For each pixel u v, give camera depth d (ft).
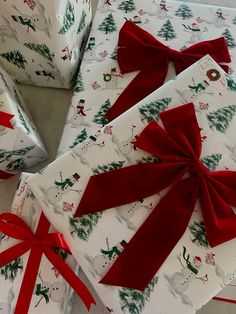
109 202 1.96
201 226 1.94
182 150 1.95
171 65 2.51
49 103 3.04
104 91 2.51
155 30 2.64
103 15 2.70
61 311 2.05
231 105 2.12
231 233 1.89
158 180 1.94
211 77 2.16
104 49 2.61
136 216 1.97
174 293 1.88
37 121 2.99
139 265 1.90
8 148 2.38
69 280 2.03
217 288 1.89
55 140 2.95
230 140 2.06
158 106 2.13
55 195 2.02
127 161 2.04
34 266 2.09
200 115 2.09
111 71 2.55
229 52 2.57
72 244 1.98
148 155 2.03
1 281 2.09
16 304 2.05
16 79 3.01
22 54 2.65
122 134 2.08
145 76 2.49
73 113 2.47
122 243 1.94
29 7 2.18
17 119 2.28
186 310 1.87
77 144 2.20
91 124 2.44
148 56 2.52
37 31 2.33
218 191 1.93
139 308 1.88
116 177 1.98
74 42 2.60
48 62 2.62
